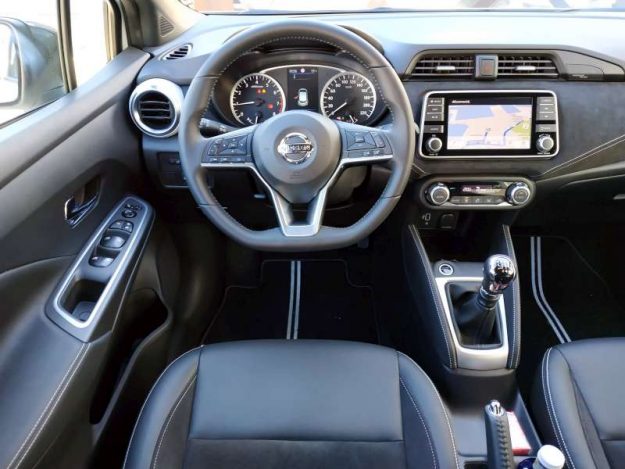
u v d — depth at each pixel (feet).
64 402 3.14
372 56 3.61
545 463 3.08
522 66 4.45
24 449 2.83
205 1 5.56
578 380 3.64
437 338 4.47
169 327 5.04
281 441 3.20
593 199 5.25
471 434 4.13
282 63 4.26
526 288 6.53
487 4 5.57
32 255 3.38
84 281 3.84
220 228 3.78
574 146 4.61
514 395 4.30
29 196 3.37
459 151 4.55
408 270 5.23
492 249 5.26
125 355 4.24
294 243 3.73
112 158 4.38
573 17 5.18
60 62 4.16
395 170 3.75
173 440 3.18
